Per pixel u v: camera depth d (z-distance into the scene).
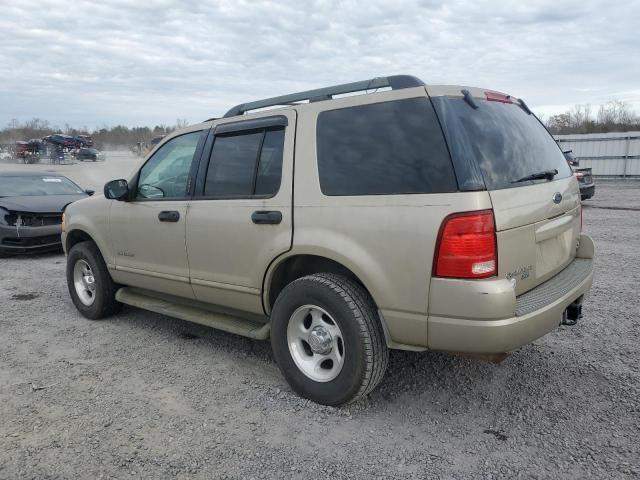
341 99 3.29
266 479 2.61
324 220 3.17
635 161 22.77
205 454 2.82
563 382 3.57
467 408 3.28
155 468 2.71
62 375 3.89
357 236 3.02
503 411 3.22
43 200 9.52
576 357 3.96
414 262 2.81
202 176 3.99
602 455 2.72
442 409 3.28
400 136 2.97
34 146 46.25
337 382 3.19
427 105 2.94
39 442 2.96
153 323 5.14
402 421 3.14
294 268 3.57
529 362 3.90
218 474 2.65
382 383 3.64
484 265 2.67
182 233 4.07
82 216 5.14
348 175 3.13
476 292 2.65
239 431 3.05
